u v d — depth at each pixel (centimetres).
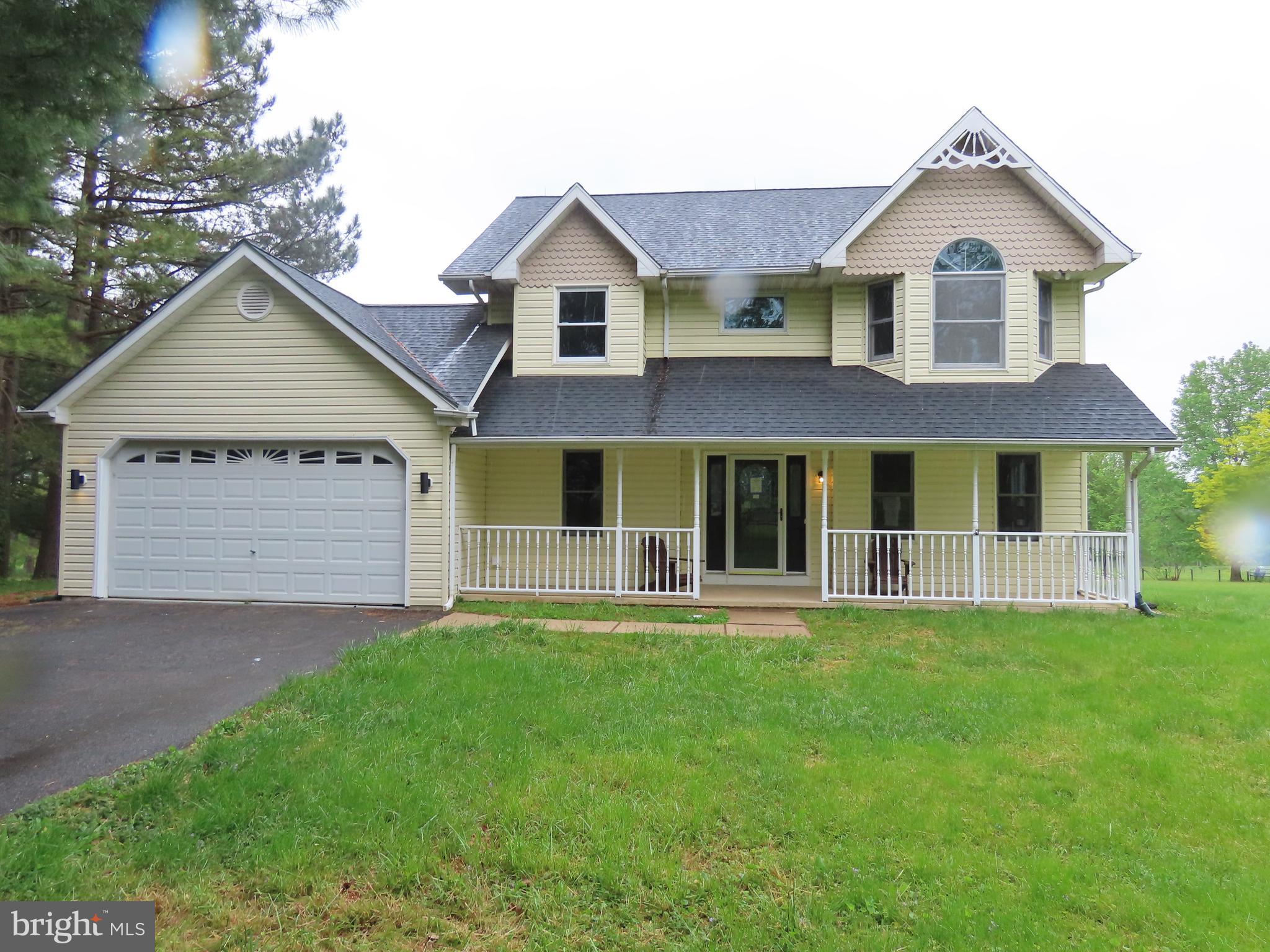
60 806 372
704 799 389
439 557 969
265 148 1675
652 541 1162
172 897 305
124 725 496
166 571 1007
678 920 295
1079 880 326
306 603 988
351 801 379
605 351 1161
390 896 310
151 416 1005
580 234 1170
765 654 704
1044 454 1096
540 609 948
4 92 516
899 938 285
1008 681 623
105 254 1300
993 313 1077
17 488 1758
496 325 1256
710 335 1201
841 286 1149
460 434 995
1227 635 802
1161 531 3584
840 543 1137
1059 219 1065
